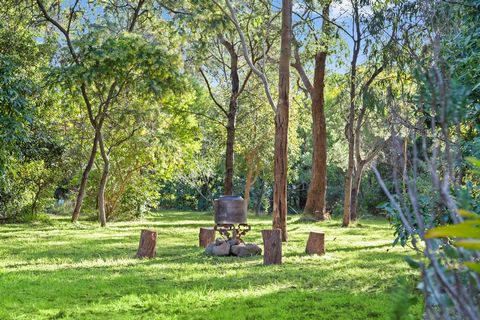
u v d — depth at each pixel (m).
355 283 10.95
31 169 32.31
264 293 9.88
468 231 1.42
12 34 26.33
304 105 39.84
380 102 19.84
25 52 26.69
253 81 36.97
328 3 29.48
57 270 12.85
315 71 33.19
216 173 47.56
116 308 8.73
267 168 40.50
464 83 8.09
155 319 7.93
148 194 37.25
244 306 8.73
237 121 37.88
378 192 44.66
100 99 28.09
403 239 7.09
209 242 18.11
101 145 29.30
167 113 31.88
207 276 11.91
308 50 28.70
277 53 33.34
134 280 11.35
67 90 28.00
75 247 18.16
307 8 30.69
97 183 35.16
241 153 40.50
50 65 27.75
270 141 38.16
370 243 19.97
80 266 13.62
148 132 30.12
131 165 34.81
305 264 14.01
